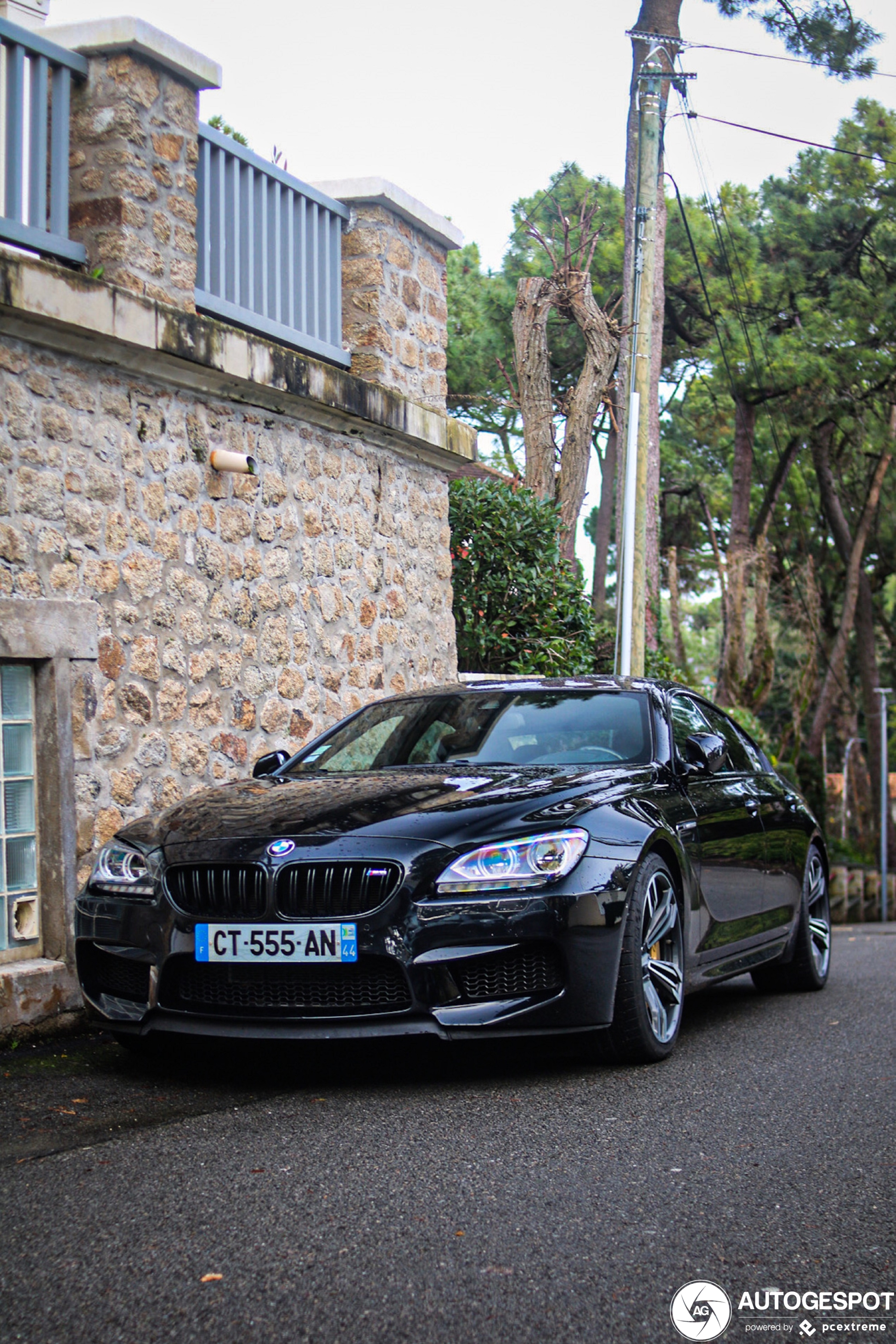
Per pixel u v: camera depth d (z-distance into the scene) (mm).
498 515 12016
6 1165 3404
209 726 6555
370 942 4117
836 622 34906
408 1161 3420
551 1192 3170
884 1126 3854
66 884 5500
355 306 8492
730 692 23766
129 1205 3066
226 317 7117
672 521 33906
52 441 5645
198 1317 2439
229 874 4297
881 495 31469
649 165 12602
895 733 42625
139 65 6250
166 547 6301
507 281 25078
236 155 7309
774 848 6344
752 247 26609
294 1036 4121
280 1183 3230
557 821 4430
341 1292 2557
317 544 7609
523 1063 4672
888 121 26078
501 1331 2396
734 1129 3783
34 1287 2580
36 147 5980
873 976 7984
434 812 4438
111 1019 4516
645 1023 4535
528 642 11977
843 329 26094
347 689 7883
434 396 9172
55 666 5535
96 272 6184
